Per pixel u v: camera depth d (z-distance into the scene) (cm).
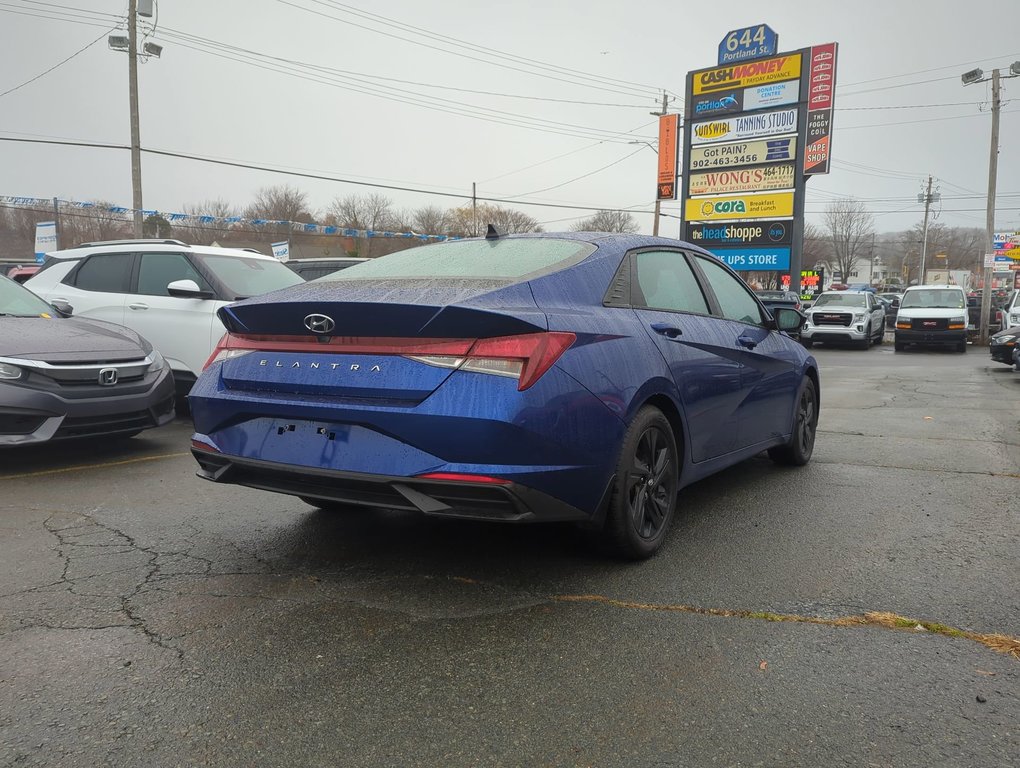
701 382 396
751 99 2314
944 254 9144
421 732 217
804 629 284
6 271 1716
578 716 226
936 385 1216
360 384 293
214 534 395
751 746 211
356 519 421
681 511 444
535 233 410
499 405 277
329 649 266
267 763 203
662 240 429
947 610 300
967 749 209
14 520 417
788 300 1977
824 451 630
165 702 232
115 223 3634
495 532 398
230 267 768
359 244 4362
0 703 230
